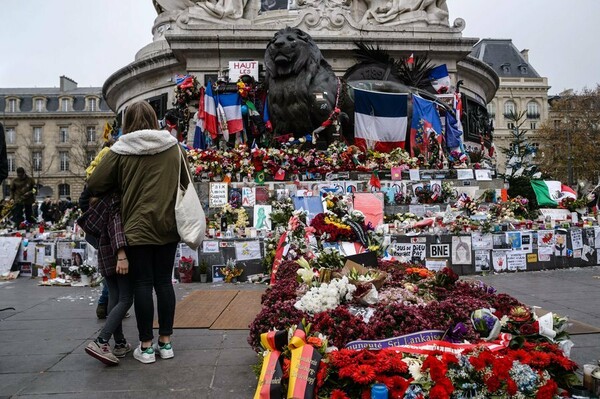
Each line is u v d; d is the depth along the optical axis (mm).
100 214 4773
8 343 5246
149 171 4633
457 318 3949
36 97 80688
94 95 79562
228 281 9391
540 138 57531
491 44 74562
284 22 16172
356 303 4359
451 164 13867
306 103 13453
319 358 3328
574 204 14383
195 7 16859
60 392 3871
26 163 78500
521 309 4109
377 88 14641
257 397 3359
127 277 4699
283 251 7730
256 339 3992
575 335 5316
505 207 12242
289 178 12648
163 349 4699
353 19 16609
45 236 11273
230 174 12336
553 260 10734
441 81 16094
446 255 10062
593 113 53781
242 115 14602
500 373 3156
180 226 4605
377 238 7832
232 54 15758
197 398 3738
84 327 5949
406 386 3160
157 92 17484
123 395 3805
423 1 17141
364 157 13266
